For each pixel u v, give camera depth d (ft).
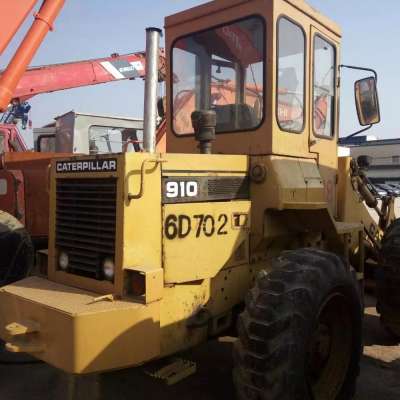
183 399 11.39
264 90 11.41
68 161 10.27
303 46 12.35
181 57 13.33
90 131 26.73
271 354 8.71
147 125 10.64
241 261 11.16
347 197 15.03
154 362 9.80
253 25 11.69
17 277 15.76
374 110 13.42
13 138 27.76
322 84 13.37
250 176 11.41
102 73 31.42
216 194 10.61
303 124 12.44
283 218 11.90
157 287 9.02
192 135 13.10
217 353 13.96
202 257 10.20
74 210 10.18
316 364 10.41
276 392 8.71
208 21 12.64
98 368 8.44
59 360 8.53
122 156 9.18
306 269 9.57
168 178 9.71
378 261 15.06
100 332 8.45
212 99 12.61
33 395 11.60
